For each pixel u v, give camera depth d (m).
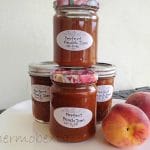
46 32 0.82
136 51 1.00
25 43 0.79
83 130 0.41
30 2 0.77
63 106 0.39
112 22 0.92
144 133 0.39
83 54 0.41
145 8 0.98
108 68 0.47
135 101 0.46
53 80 0.40
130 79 1.02
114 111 0.41
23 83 0.82
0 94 0.80
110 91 0.49
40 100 0.48
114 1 0.91
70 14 0.40
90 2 0.40
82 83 0.39
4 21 0.75
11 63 0.79
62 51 0.41
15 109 0.58
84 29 0.40
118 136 0.39
